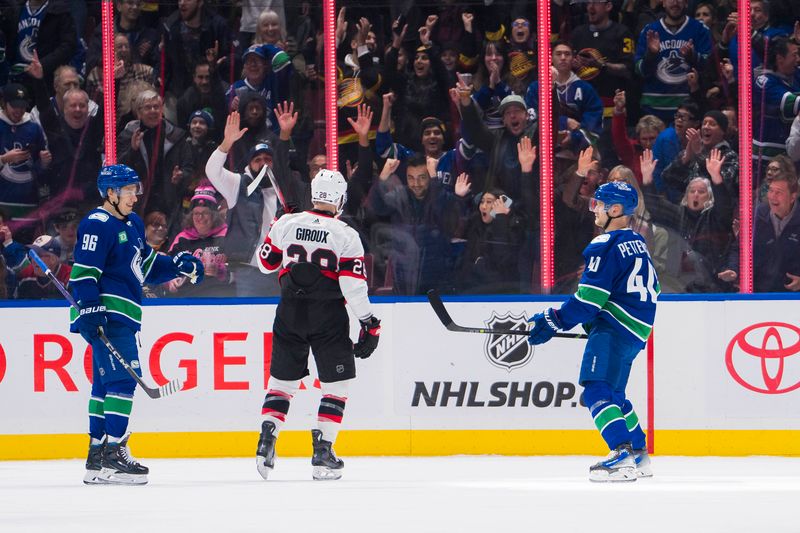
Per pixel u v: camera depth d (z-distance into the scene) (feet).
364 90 115.65
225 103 115.44
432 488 59.06
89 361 80.89
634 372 79.87
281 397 64.39
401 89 115.65
